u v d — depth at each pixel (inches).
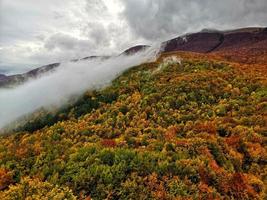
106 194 1047.6
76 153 1432.1
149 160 1205.1
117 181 1093.8
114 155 1250.0
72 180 1127.0
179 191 1043.3
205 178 1146.0
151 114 2696.9
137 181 1087.0
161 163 1160.2
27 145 2506.2
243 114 2247.8
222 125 1939.0
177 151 1347.2
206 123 2021.4
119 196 1045.8
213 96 2815.0
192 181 1118.4
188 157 1291.8
